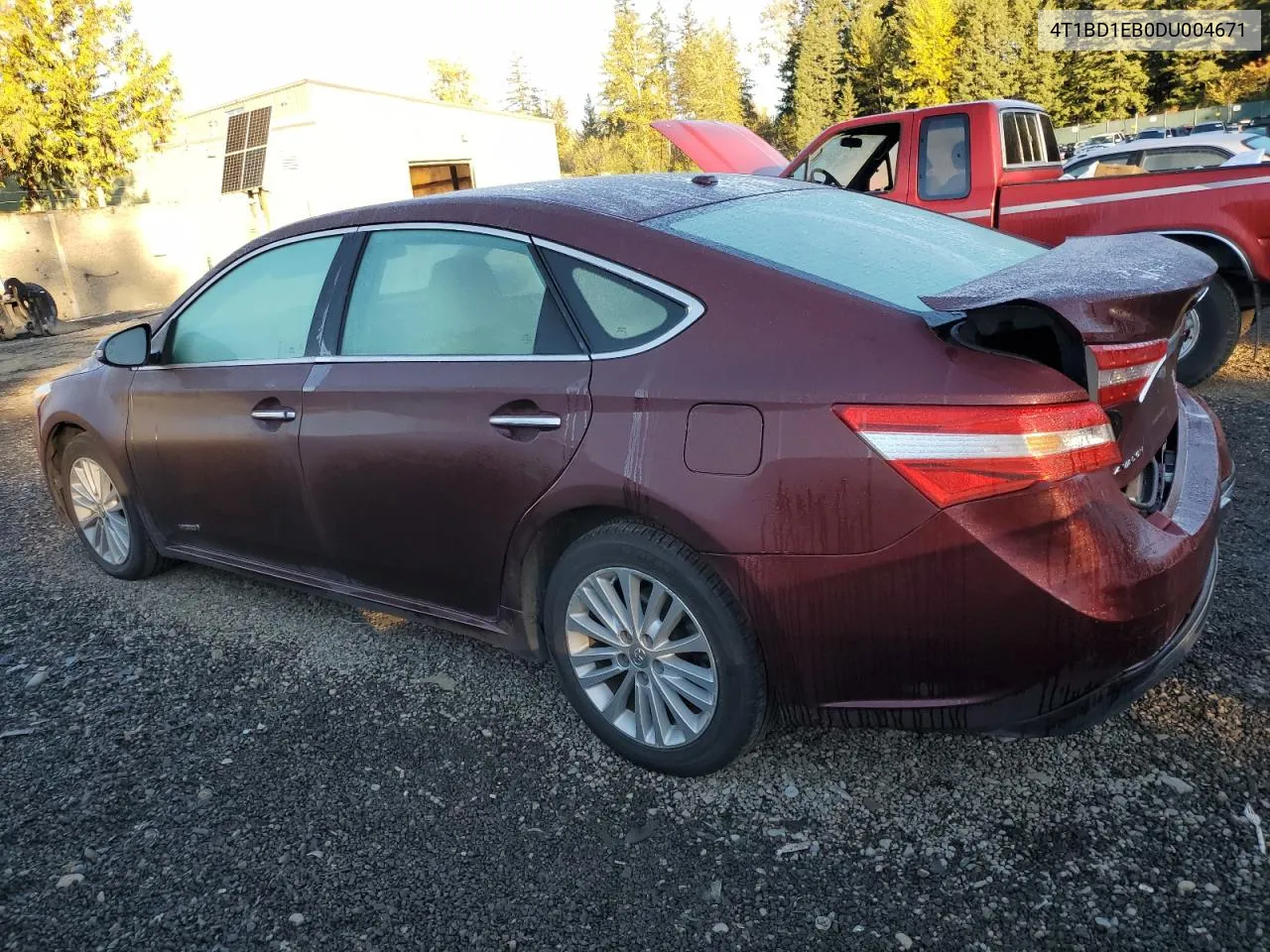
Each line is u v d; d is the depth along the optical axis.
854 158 7.22
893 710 2.26
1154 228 5.77
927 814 2.40
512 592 2.81
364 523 3.09
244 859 2.42
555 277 2.66
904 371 2.10
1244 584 3.38
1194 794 2.36
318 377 3.16
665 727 2.58
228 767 2.82
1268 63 46.03
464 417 2.73
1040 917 2.05
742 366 2.27
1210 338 5.77
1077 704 2.11
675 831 2.42
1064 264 2.43
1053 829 2.30
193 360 3.69
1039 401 2.01
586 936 2.11
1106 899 2.08
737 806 2.49
